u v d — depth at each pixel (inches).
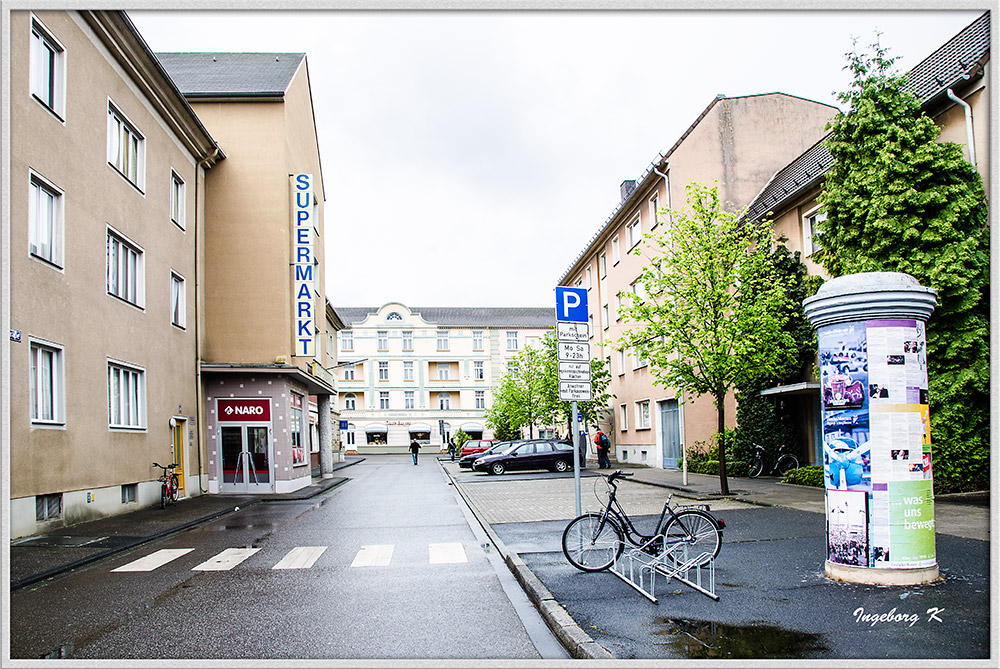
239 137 943.0
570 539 326.0
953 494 516.1
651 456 1251.8
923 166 555.8
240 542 466.9
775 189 945.5
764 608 245.8
